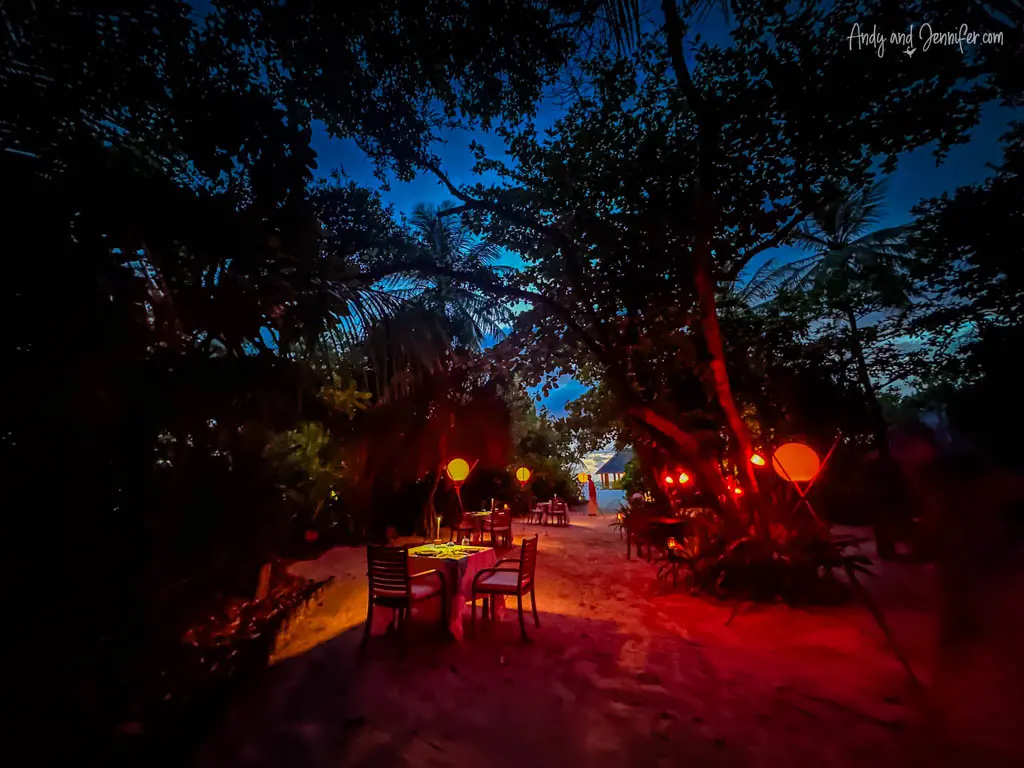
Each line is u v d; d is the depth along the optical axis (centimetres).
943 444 334
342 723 328
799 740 305
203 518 340
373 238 579
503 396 1362
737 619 577
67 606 238
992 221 940
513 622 578
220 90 291
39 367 226
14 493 227
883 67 628
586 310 843
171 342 288
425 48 416
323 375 416
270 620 490
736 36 685
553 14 429
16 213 216
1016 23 482
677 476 1047
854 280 1372
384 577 475
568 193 832
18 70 230
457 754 291
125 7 238
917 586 673
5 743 211
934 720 320
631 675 413
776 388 1145
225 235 290
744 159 766
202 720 303
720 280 854
